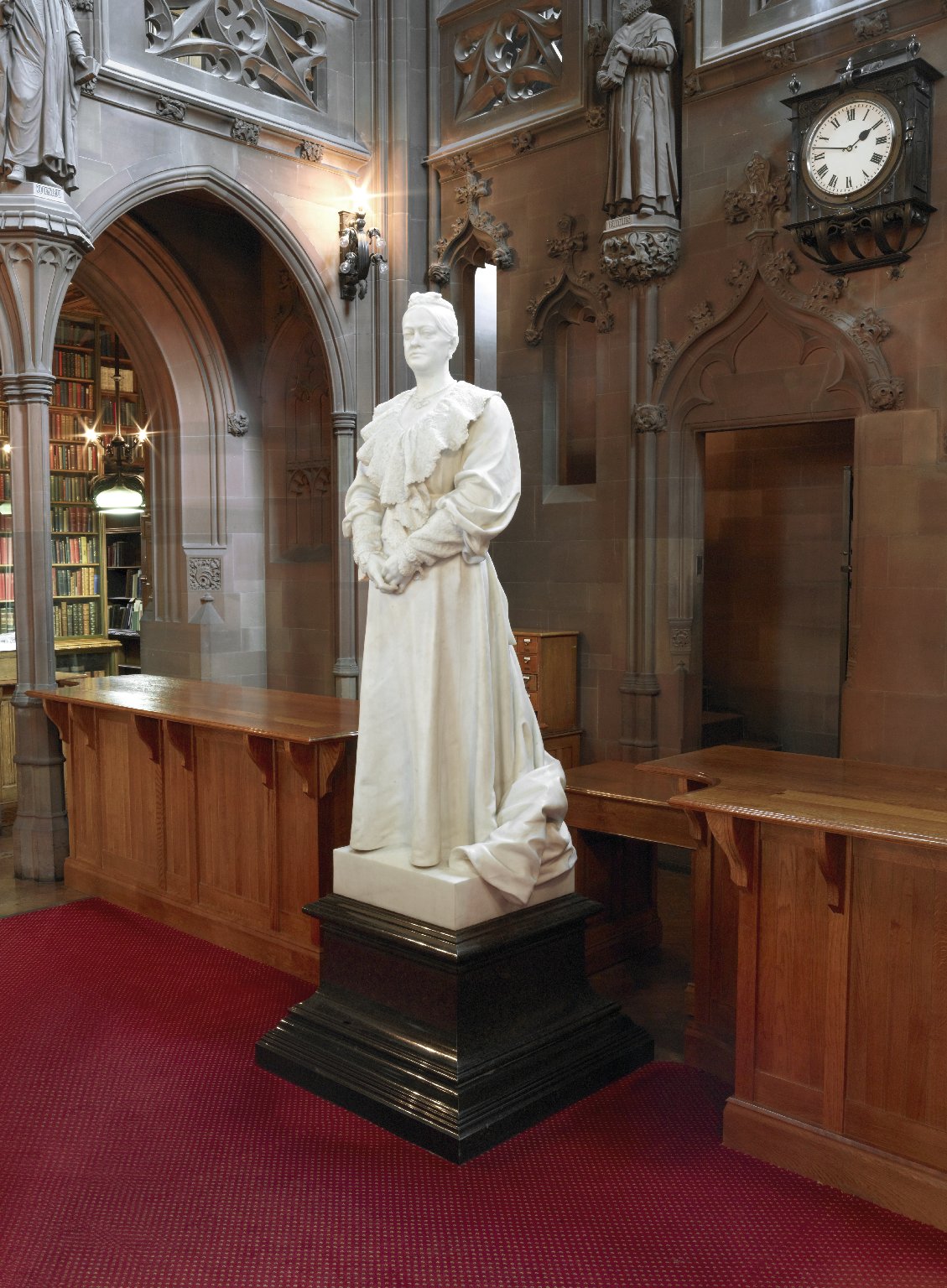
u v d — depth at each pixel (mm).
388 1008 3779
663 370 6801
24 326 6070
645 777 5082
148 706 5520
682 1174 3320
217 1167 3354
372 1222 3074
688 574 6922
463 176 7895
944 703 5664
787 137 6145
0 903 6012
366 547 3912
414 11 8000
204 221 8656
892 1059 3139
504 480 3750
